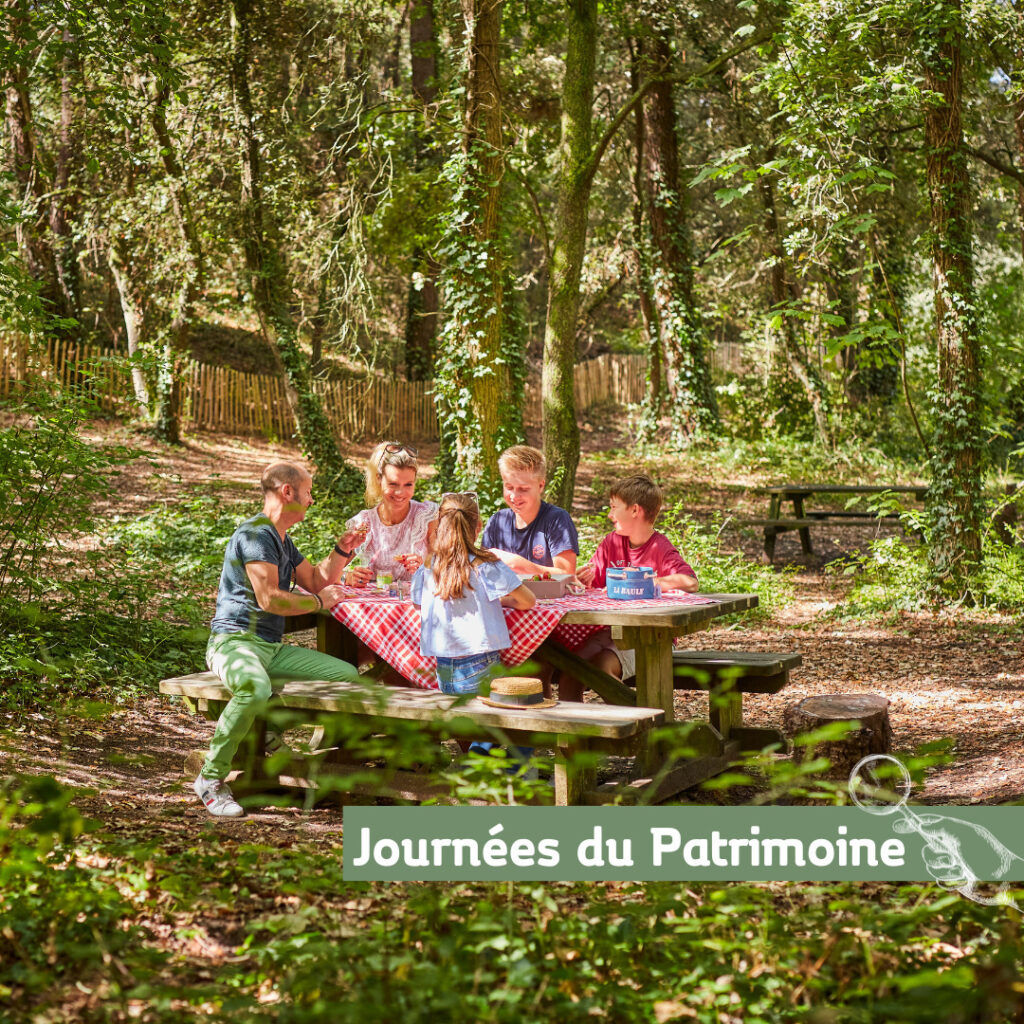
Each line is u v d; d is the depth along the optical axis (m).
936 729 6.75
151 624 8.40
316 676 5.26
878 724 5.15
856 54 10.13
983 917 2.75
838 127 9.76
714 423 24.69
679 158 24.42
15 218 7.79
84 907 3.14
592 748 4.75
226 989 2.79
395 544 5.89
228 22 18.91
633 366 34.88
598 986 2.72
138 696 7.17
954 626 10.48
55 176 19.72
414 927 3.12
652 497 5.92
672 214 24.11
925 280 20.34
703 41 20.98
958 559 11.16
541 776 5.35
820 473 22.83
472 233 14.38
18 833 3.37
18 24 8.02
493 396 14.60
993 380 14.28
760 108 21.03
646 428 25.30
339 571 5.60
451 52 14.71
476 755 3.29
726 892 3.04
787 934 2.87
